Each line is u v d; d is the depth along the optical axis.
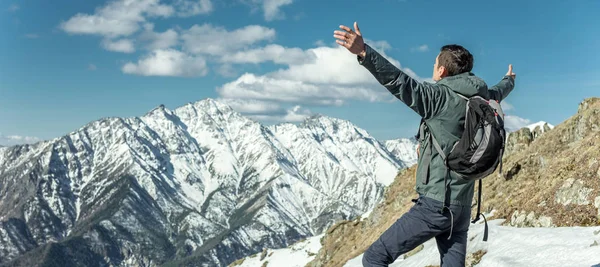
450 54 6.40
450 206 6.17
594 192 15.30
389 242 6.55
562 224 15.52
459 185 6.17
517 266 11.71
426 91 5.88
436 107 5.96
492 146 5.68
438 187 6.19
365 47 5.63
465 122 5.91
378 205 52.12
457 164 5.86
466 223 6.55
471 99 6.01
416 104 5.90
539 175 22.62
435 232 6.38
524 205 18.47
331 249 57.84
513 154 37.03
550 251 11.55
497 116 5.90
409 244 6.48
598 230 11.88
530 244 13.05
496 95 7.49
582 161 17.28
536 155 27.31
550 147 27.66
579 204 15.58
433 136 6.18
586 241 11.48
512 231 14.64
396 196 48.84
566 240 12.06
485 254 14.07
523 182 25.17
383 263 6.63
